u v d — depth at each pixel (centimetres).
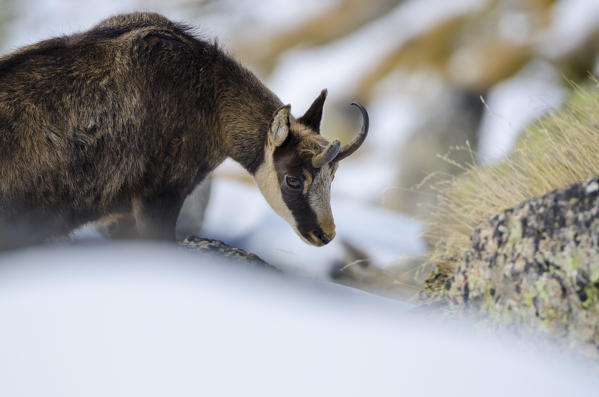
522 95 4162
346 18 5169
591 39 4131
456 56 4416
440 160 4272
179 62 1549
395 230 2503
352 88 4728
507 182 1627
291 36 5209
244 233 2458
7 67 1461
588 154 1512
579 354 996
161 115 1529
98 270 1061
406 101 4522
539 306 1049
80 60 1498
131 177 1533
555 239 1059
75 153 1476
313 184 1527
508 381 838
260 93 1625
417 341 909
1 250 1454
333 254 2245
